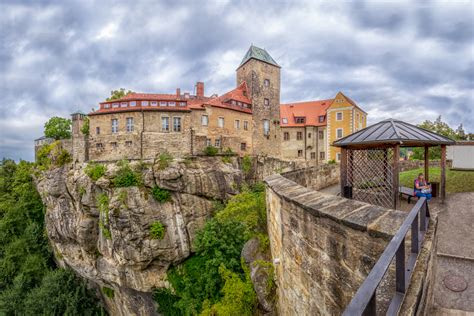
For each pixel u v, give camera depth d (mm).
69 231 27875
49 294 25875
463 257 4590
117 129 29500
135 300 24484
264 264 8102
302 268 4305
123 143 29125
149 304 24062
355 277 2945
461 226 6215
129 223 22562
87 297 27984
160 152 29141
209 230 18500
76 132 35125
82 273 27406
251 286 9383
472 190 9453
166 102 30922
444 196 8070
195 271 22391
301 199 4391
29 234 33094
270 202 7625
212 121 32219
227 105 34312
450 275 4031
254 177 33719
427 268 2305
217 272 17312
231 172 29531
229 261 17328
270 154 39219
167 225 23625
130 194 23406
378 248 2637
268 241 9477
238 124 35281
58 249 30375
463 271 4129
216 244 18078
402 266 1949
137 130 29109
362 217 3010
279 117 40906
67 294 26516
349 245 3027
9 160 46250
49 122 46625
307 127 43812
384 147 7289
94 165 26891
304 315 4301
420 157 32594
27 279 28797
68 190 28328
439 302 3355
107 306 28516
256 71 38125
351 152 7898
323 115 43750
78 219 26938
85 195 25391
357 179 7820
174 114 29812
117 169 24703
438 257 4723
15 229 34281
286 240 5137
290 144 44312
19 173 39531
